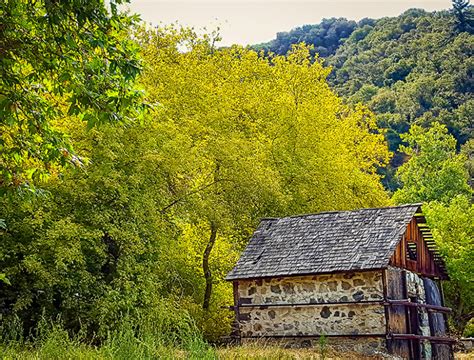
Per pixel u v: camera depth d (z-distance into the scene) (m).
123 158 21.12
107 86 11.05
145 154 21.16
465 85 98.38
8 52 11.16
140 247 20.39
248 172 25.77
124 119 11.25
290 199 27.80
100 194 20.48
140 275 20.61
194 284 27.73
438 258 25.20
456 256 34.75
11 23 10.69
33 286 19.47
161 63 27.70
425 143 62.28
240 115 31.42
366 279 21.27
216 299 29.11
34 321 20.03
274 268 22.61
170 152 22.02
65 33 10.70
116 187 19.92
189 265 28.12
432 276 24.89
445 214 37.78
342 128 36.16
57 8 10.28
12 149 11.50
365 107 38.22
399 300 20.92
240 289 23.44
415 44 115.00
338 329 21.48
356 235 22.53
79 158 11.80
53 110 11.72
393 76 111.69
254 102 31.47
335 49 140.75
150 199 21.11
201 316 25.97
